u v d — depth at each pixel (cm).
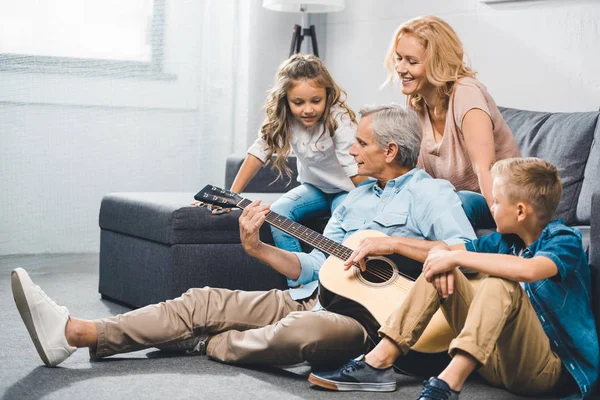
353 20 473
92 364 238
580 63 347
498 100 384
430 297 209
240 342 237
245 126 482
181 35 466
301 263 254
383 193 253
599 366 211
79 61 440
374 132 248
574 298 209
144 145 461
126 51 452
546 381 209
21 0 425
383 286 229
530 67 368
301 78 299
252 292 253
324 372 218
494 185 214
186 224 302
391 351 213
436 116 286
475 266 199
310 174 318
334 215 264
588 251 232
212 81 475
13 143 429
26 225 434
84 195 447
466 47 399
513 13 375
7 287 370
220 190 264
